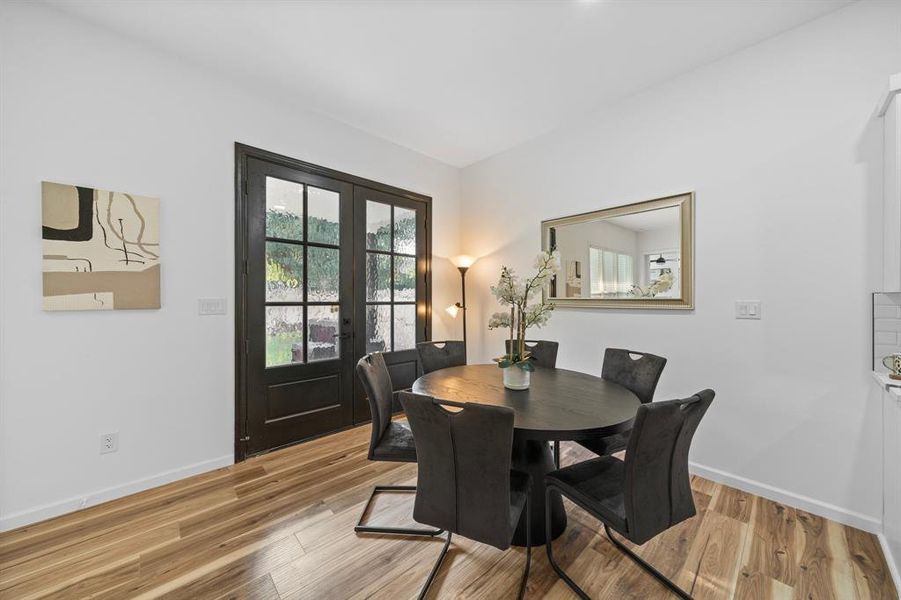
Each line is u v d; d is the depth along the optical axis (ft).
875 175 5.78
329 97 8.97
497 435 3.90
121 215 6.79
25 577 4.83
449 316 13.17
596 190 9.50
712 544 5.52
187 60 7.59
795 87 6.51
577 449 9.01
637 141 8.67
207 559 5.18
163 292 7.32
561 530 5.83
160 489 7.07
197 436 7.72
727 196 7.29
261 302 8.68
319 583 4.77
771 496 6.75
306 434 9.50
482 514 4.15
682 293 7.89
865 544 5.50
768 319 6.83
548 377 7.18
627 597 4.58
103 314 6.68
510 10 6.22
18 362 5.92
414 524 5.99
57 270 6.19
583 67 7.73
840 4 5.98
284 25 6.62
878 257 5.77
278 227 9.02
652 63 7.58
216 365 7.99
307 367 9.50
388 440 6.06
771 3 5.99
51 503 6.17
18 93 5.91
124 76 6.87
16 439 5.90
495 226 12.28
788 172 6.60
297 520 6.10
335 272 10.14
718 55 7.30
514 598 4.56
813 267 6.36
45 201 6.08
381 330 11.31
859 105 5.92
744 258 7.09
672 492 4.30
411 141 11.39
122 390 6.87
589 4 6.07
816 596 4.56
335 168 10.02
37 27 6.06
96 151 6.59
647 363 6.91
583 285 9.73
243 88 8.37
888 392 4.86
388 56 7.45
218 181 8.02
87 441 6.51
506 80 8.22
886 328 5.73
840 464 6.10
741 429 7.14
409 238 12.05
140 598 4.52
